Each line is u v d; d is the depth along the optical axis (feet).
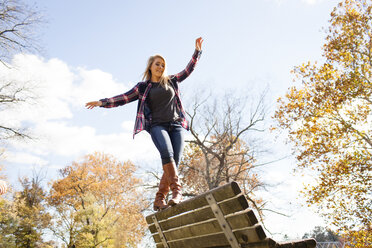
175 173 7.38
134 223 79.82
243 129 62.44
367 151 45.47
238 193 4.52
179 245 6.98
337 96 48.98
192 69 9.02
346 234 45.57
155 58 8.32
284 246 4.24
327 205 46.52
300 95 53.42
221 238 5.21
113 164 110.63
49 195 111.75
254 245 4.49
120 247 80.23
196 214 5.71
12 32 36.96
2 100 38.96
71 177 109.29
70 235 91.56
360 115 48.29
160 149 7.54
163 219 7.39
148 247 57.72
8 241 88.69
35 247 98.37
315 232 112.88
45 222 96.89
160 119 8.07
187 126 8.62
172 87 8.55
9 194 92.79
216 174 62.85
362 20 50.31
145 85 8.34
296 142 53.16
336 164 47.96
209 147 63.77
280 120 55.16
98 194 100.32
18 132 40.45
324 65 51.60
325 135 49.01
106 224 83.41
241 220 4.53
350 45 50.31
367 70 48.37
